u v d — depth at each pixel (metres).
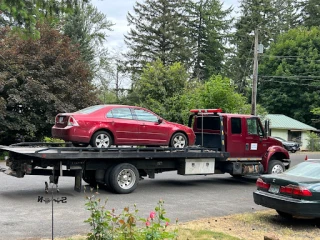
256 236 6.90
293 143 35.91
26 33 7.07
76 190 10.22
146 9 46.69
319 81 44.41
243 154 13.15
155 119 11.74
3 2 6.52
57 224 7.29
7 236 6.43
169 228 7.07
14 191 10.77
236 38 53.28
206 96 25.55
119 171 10.71
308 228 7.61
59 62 21.66
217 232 6.94
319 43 46.12
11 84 19.95
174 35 45.75
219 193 11.62
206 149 12.34
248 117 13.39
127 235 4.57
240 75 51.19
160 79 30.11
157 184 13.18
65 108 20.86
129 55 46.78
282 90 46.72
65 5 7.06
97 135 10.52
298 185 7.49
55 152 9.60
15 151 9.63
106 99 45.91
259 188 8.39
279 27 54.78
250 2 54.75
